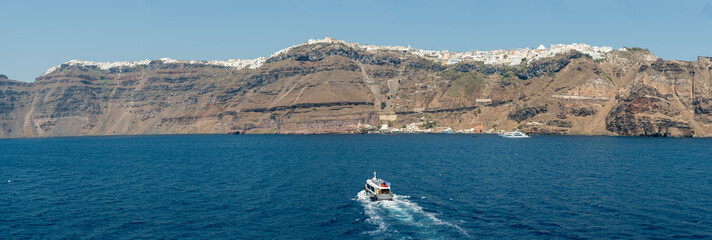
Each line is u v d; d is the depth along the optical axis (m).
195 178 116.94
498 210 76.69
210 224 70.50
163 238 63.97
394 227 67.56
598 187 97.31
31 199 91.50
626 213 74.25
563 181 105.56
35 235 66.25
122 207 82.69
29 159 191.38
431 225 68.31
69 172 137.00
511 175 115.88
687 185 99.44
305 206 81.00
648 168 129.00
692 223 68.44
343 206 80.44
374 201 83.88
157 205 83.88
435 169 129.00
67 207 83.38
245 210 78.88
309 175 118.50
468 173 120.12
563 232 64.31
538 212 75.19
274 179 112.25
